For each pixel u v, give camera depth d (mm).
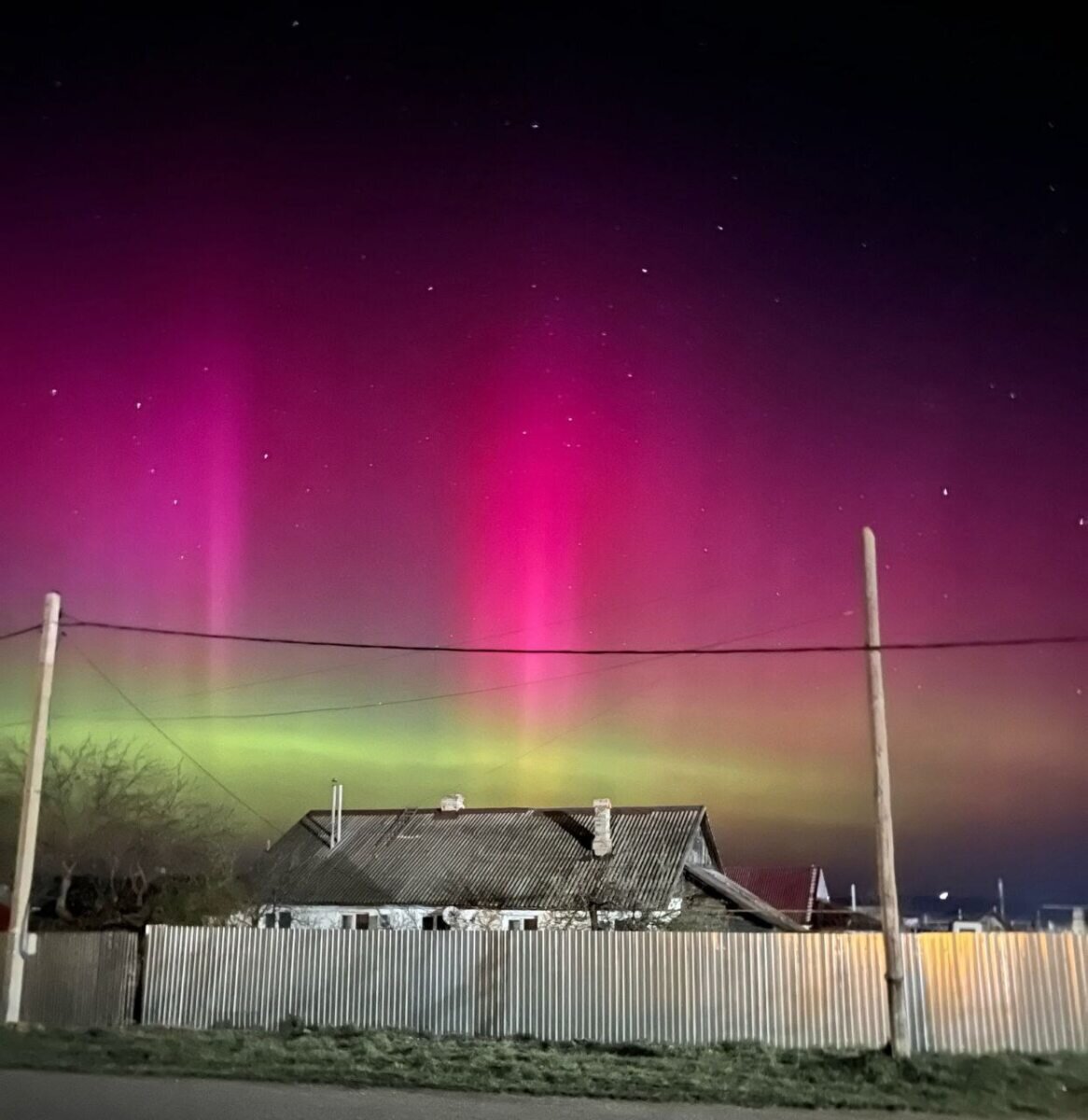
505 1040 21812
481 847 42125
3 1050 19719
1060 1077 16859
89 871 38094
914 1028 19844
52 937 25234
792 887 53375
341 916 40125
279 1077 17281
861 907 52531
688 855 39750
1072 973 19531
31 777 23047
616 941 22141
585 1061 19188
